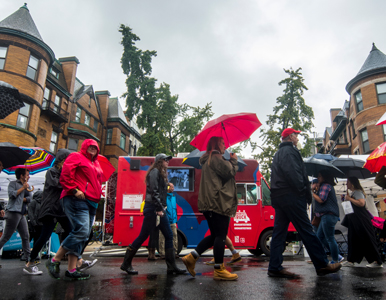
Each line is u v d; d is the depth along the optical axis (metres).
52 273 3.74
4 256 7.15
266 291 3.02
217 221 3.78
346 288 3.16
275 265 3.92
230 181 3.88
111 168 5.16
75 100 29.23
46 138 25.08
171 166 8.67
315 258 3.79
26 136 20.12
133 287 3.25
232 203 3.78
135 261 6.56
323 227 5.06
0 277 3.98
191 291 3.03
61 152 4.48
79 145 28.70
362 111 25.50
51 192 4.30
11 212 5.31
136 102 28.08
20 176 5.43
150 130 27.67
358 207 5.24
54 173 4.34
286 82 26.27
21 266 5.43
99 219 24.06
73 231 3.71
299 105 25.73
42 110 24.27
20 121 20.14
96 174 3.94
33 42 21.31
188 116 32.50
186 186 8.55
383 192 9.48
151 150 26.78
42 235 4.29
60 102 27.02
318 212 5.12
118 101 37.28
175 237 7.51
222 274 3.70
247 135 4.36
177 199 8.45
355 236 5.22
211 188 3.76
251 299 2.69
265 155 23.84
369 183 9.20
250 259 7.41
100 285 3.37
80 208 3.72
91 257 7.62
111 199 11.42
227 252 9.82
